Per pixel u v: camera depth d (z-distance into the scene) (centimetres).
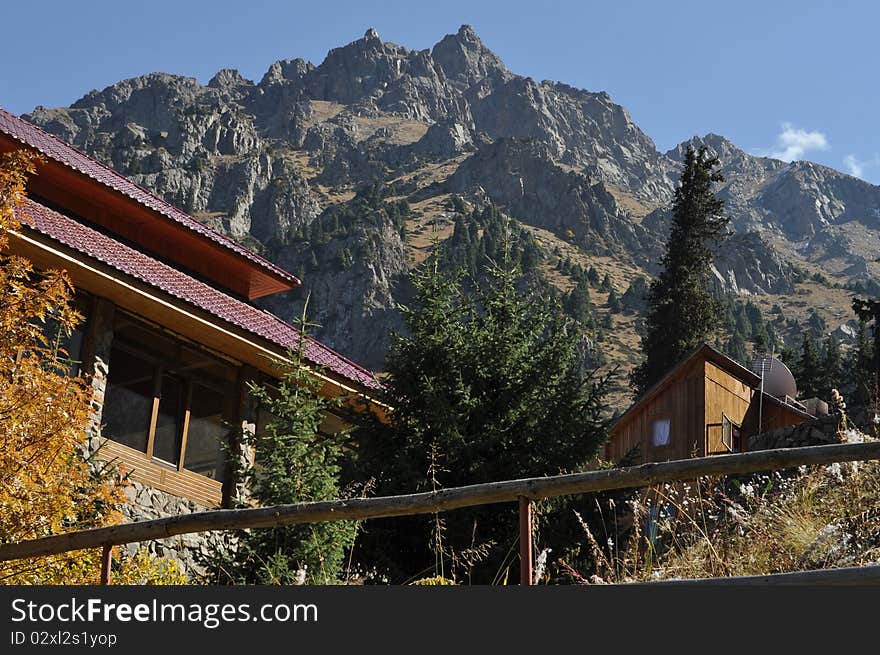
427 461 1600
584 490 451
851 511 666
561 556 1389
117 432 1697
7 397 977
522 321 1789
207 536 1680
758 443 1672
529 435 1661
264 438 1470
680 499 767
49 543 560
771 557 639
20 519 933
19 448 956
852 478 682
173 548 1661
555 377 1712
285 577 1241
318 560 1248
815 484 684
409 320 1766
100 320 1695
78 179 1941
